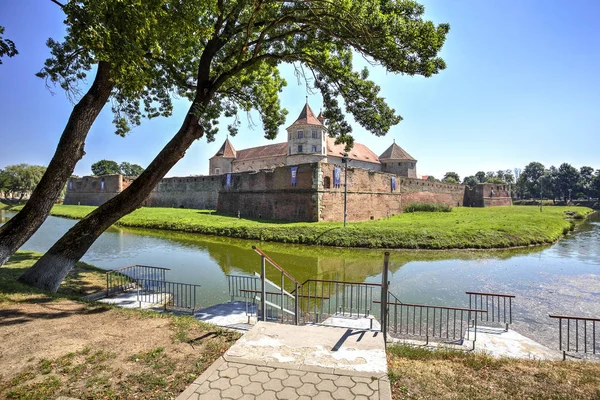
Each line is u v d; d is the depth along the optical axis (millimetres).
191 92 15188
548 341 8164
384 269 5387
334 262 17375
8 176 72625
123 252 19859
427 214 41688
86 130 9352
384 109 12125
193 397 3566
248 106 15586
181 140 10086
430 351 5703
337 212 31375
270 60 12797
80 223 10156
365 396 3590
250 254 19156
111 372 4277
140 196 10188
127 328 5852
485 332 8383
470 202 69250
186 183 50500
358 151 60000
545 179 96438
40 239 24047
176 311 9211
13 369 4332
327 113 13438
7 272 11008
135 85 7461
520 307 10742
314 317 8992
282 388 3717
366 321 8516
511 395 3965
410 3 9125
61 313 6684
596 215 58938
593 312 10297
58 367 4398
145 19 6352
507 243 22078
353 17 8625
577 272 15469
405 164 62812
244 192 37531
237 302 10242
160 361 4547
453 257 18875
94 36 6016
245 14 11203
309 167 30062
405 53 9297
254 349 4629
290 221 30344
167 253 19484
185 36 7844
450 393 3916
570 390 4141
